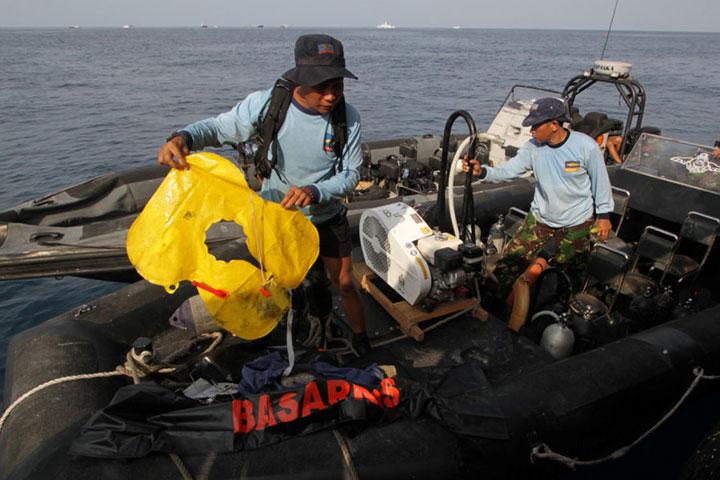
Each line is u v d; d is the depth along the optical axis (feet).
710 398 10.03
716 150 13.42
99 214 19.83
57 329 9.18
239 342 9.27
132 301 10.30
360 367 8.90
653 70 165.89
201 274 6.61
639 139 15.08
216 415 6.02
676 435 9.89
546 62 195.83
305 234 7.16
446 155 11.01
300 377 6.89
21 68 155.33
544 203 11.64
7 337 20.12
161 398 6.16
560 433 7.20
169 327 10.27
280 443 6.09
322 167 7.65
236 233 16.72
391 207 10.38
